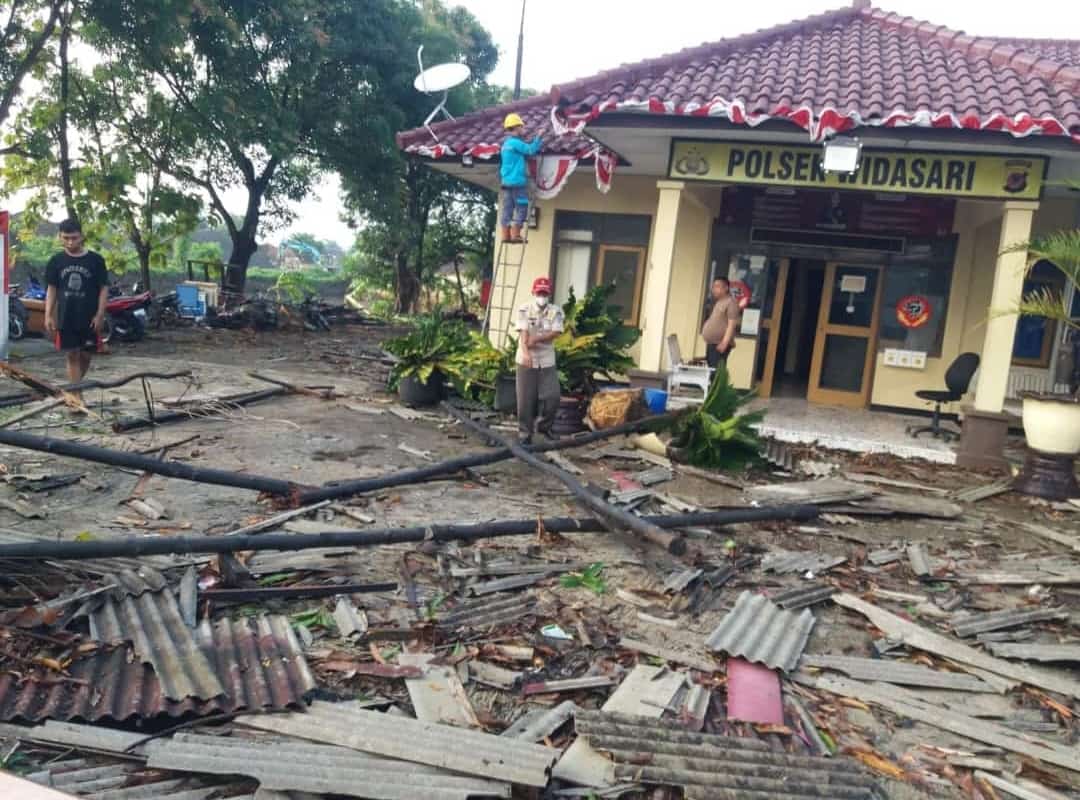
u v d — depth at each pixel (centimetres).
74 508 577
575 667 413
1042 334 1280
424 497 679
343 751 318
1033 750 366
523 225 1182
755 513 665
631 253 1353
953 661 454
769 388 1348
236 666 370
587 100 931
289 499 605
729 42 1078
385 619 443
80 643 374
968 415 949
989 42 1066
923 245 1259
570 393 1031
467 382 1084
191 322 2016
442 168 1362
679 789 318
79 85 1830
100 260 856
